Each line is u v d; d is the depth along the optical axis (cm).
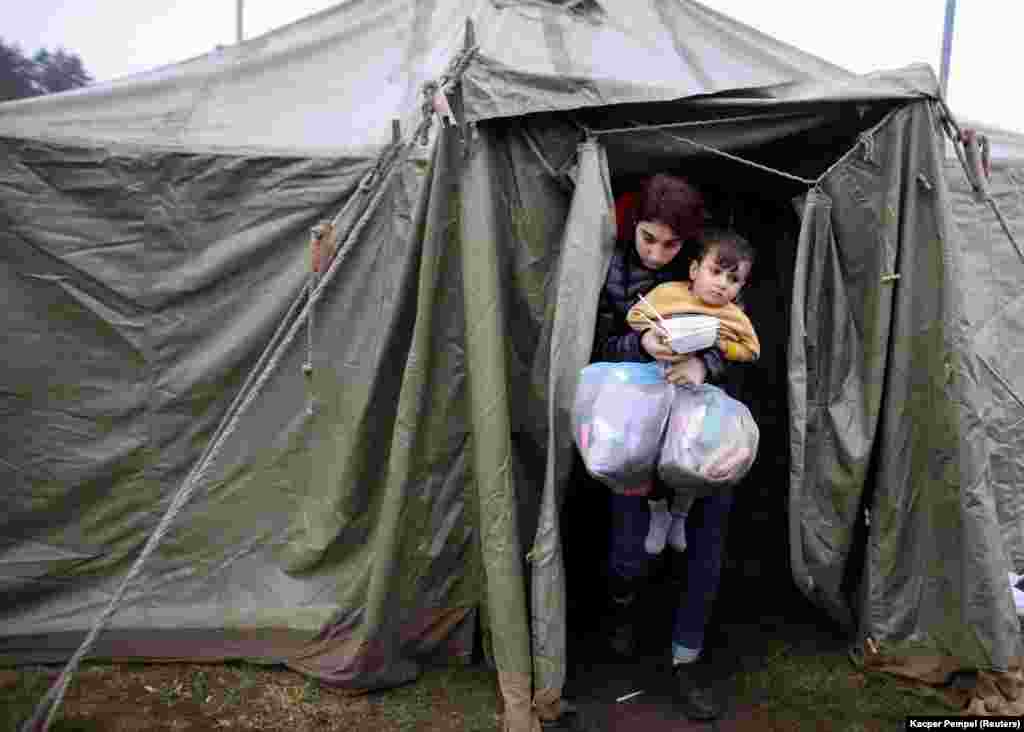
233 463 285
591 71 271
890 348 258
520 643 245
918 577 263
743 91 242
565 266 239
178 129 289
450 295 253
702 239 245
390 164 268
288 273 286
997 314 336
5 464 277
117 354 281
